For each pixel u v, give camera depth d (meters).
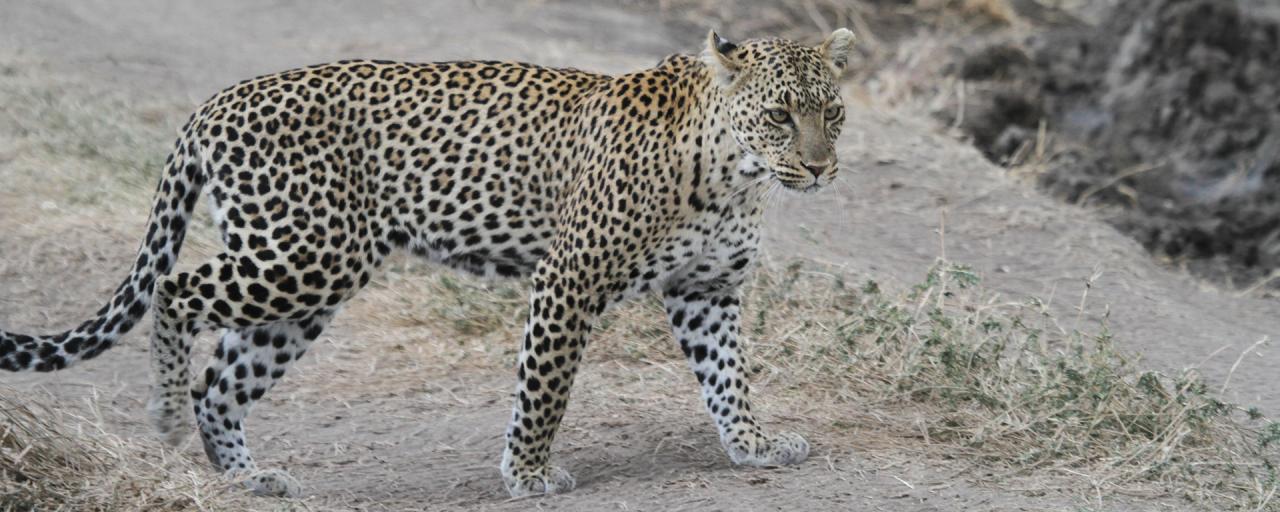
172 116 25.03
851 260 20.58
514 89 13.44
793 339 16.62
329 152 13.01
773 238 21.19
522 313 17.91
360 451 14.47
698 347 13.81
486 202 13.37
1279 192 28.64
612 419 14.96
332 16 33.72
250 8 34.06
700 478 13.14
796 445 13.54
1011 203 23.91
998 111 30.53
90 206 20.59
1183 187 29.19
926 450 14.00
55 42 29.11
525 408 13.00
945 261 17.09
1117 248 22.66
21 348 12.77
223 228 12.90
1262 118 30.50
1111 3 35.91
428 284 18.78
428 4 35.12
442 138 13.28
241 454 13.52
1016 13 36.75
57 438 12.52
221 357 13.45
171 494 12.06
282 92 13.08
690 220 12.86
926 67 32.62
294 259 12.77
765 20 36.31
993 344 16.42
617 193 12.70
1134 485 13.28
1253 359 18.36
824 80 12.73
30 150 22.34
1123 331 19.23
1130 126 30.89
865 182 24.22
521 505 12.58
